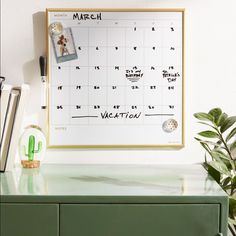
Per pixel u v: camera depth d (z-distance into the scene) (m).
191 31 1.74
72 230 1.23
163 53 1.72
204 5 1.73
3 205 1.22
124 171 1.60
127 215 1.23
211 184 1.38
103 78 1.73
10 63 1.74
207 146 1.53
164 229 1.23
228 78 1.75
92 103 1.73
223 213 1.23
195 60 1.74
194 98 1.75
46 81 1.72
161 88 1.73
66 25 1.71
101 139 1.74
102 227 1.23
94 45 1.72
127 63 1.72
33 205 1.23
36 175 1.52
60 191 1.27
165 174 1.54
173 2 1.73
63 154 1.75
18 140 1.66
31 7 1.73
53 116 1.73
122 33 1.72
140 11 1.71
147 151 1.75
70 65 1.72
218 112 1.51
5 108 1.53
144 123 1.74
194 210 1.23
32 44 1.74
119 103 1.73
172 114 1.74
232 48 1.74
